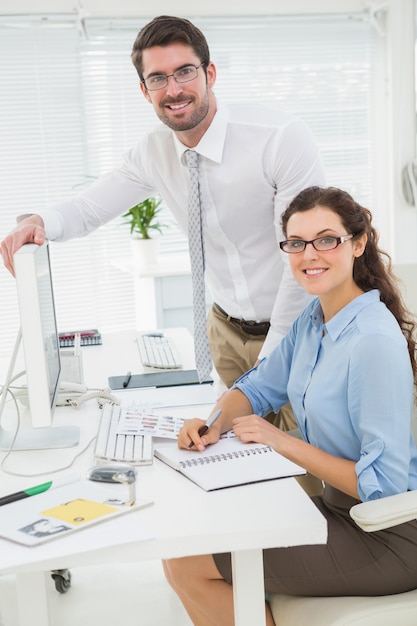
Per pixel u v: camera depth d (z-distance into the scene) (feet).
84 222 8.30
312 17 15.25
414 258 16.16
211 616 5.31
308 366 5.87
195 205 7.57
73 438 5.84
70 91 14.90
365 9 15.42
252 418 5.69
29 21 14.42
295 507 4.54
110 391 6.97
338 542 5.15
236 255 7.96
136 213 14.28
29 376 5.17
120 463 5.32
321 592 5.13
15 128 14.85
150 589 8.24
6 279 15.35
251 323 8.25
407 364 5.24
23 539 4.15
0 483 5.08
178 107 7.01
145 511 4.55
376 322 5.38
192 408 6.65
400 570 5.06
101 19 14.56
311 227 5.59
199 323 7.66
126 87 15.07
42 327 5.17
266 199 7.62
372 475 4.98
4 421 6.40
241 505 4.59
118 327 16.07
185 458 5.32
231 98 15.33
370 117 15.92
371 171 16.11
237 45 15.12
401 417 5.10
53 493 4.77
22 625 4.76
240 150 7.43
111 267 15.81
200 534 4.24
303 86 15.52
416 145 15.78
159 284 13.60
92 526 4.33
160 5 14.69
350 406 5.29
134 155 8.23
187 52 6.88
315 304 6.27
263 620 4.62
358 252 5.75
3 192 15.05
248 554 4.53
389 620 4.85
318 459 5.35
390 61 15.48
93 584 8.36
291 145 7.33
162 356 8.27
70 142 15.11
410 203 15.89
